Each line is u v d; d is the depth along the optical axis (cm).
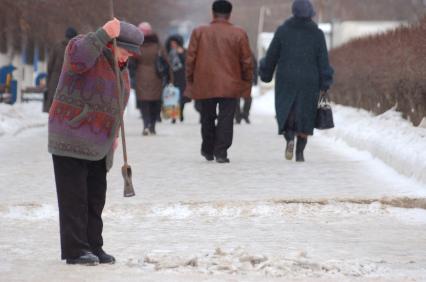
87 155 1819
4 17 7088
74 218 1838
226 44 3634
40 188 2972
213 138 3756
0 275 1739
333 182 3108
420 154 3172
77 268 1809
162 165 3625
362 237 2238
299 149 3753
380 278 1753
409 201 2633
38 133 5344
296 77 3575
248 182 3116
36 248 2069
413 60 4138
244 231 2312
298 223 2430
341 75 6831
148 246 2111
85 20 8144
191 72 3675
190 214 2548
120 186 3008
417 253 2045
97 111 1822
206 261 1833
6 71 7688
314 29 3588
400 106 4656
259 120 7269
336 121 5556
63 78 1823
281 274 1755
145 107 5231
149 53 5178
